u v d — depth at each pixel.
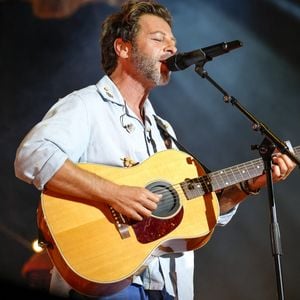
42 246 7.38
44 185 7.38
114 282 7.16
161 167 8.06
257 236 17.52
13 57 18.12
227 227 17.64
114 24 8.82
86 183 7.38
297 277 17.14
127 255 7.34
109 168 7.79
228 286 17.38
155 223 7.62
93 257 7.20
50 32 18.06
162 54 8.52
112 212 7.47
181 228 7.76
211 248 17.59
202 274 17.47
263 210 17.58
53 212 7.31
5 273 17.28
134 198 7.48
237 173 8.35
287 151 7.79
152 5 8.82
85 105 7.97
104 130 8.00
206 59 8.23
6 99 18.11
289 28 17.77
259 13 17.77
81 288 7.25
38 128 7.57
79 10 17.77
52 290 7.59
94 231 7.33
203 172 8.26
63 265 7.18
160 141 8.57
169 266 7.95
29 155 7.39
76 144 7.70
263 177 8.42
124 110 8.27
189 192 8.02
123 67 8.61
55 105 8.01
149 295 7.73
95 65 18.03
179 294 7.92
